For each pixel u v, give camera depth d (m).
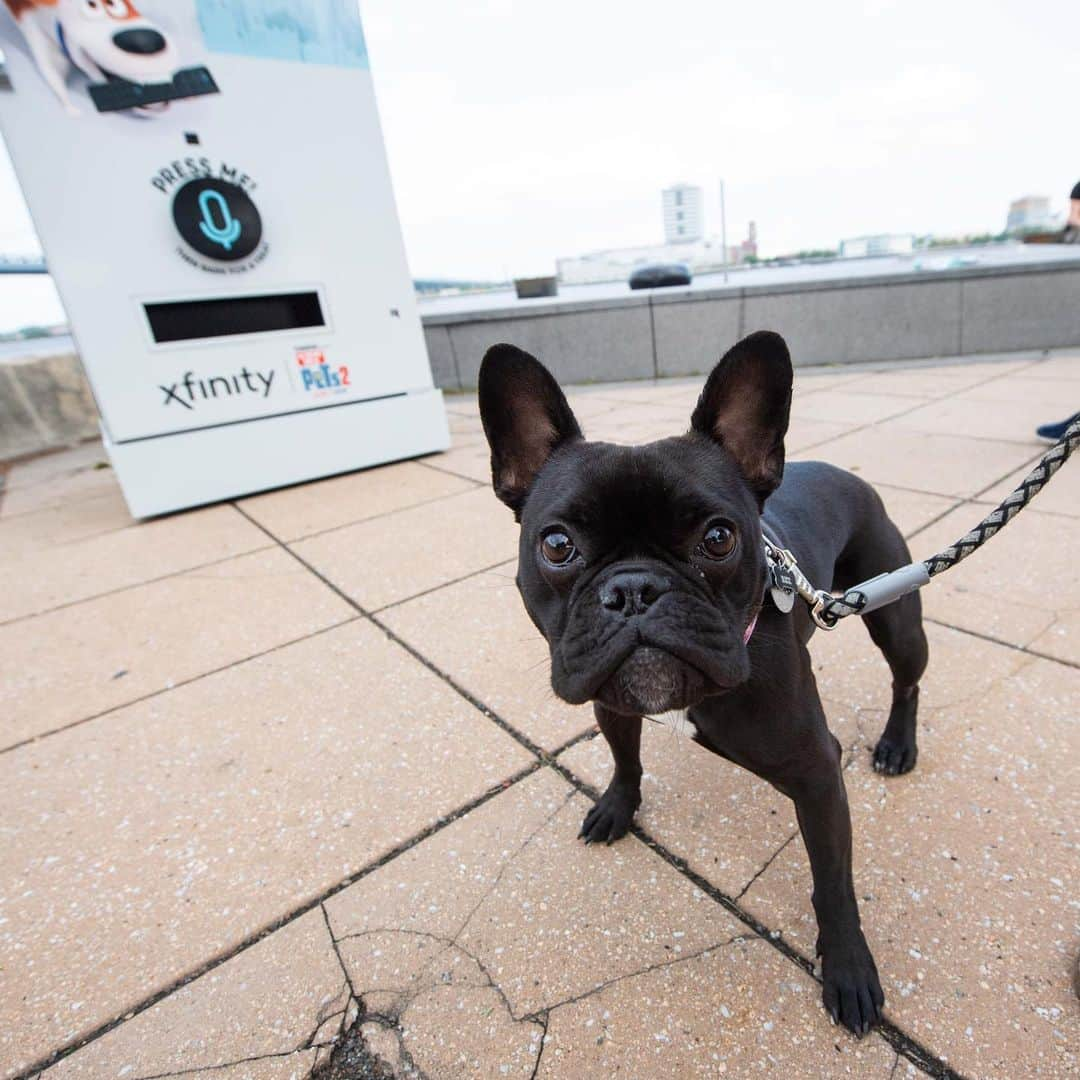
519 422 0.45
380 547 1.09
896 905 0.43
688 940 0.43
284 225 1.31
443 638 0.81
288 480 1.42
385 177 1.39
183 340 1.28
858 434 1.43
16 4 1.04
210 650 0.83
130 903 0.49
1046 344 2.21
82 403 2.25
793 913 0.44
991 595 0.78
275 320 1.36
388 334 1.47
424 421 1.55
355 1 1.28
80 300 1.18
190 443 1.31
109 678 0.79
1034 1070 0.34
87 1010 0.42
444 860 0.51
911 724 0.56
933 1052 0.36
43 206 1.13
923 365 2.17
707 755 0.59
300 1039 0.39
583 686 0.35
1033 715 0.59
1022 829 0.48
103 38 1.10
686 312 2.35
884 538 0.55
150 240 1.20
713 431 0.42
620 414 1.81
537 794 0.56
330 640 0.83
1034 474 0.39
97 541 1.23
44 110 1.10
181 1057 0.39
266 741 0.66
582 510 0.37
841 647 0.72
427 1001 0.41
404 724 0.66
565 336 2.41
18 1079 0.38
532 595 0.41
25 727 0.71
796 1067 0.36
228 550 1.13
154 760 0.64
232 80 1.21
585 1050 0.37
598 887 0.47
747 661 0.35
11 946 0.47
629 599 0.34
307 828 0.55
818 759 0.38
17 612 0.97
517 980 0.42
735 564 0.37
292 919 0.47
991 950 0.40
